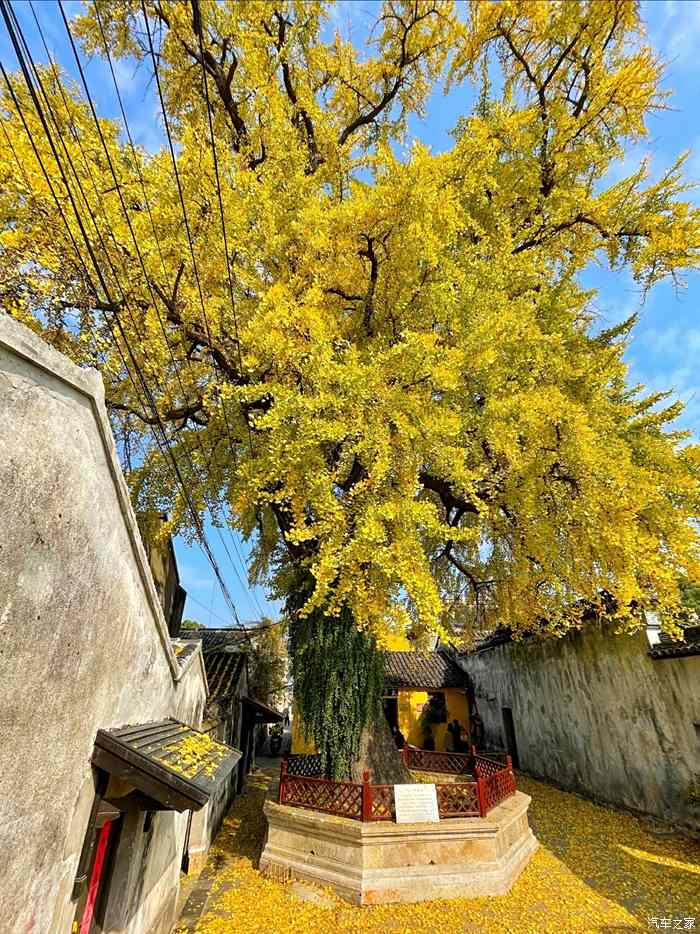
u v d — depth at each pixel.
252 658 18.30
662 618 6.71
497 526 8.09
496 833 6.37
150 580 3.91
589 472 6.16
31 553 2.20
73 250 4.79
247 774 14.39
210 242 5.52
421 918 5.36
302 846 6.57
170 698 5.13
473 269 6.58
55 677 2.43
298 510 5.93
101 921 3.41
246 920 5.41
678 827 8.09
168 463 6.92
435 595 5.02
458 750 15.79
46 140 4.72
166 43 6.61
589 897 5.85
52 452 2.40
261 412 6.96
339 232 6.20
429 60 9.23
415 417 5.27
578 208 8.31
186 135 5.67
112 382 6.68
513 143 8.32
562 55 8.38
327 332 5.78
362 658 7.87
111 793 3.22
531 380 6.60
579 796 10.62
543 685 12.59
